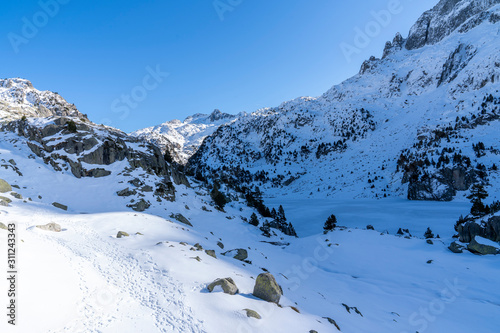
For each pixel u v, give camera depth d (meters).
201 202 69.75
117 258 22.59
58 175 55.22
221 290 17.16
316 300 23.61
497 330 20.98
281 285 25.31
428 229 65.06
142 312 13.86
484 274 31.89
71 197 49.50
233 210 77.50
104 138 66.69
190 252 25.36
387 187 159.88
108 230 32.47
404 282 33.84
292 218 111.25
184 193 71.06
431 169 131.50
